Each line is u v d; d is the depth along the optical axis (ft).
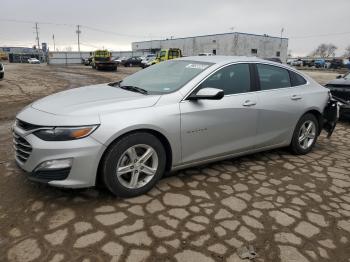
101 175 10.58
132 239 8.95
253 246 8.94
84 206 10.51
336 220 10.52
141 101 11.25
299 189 12.63
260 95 14.28
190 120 11.91
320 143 19.34
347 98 24.72
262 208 11.00
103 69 105.50
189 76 12.80
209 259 8.32
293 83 16.15
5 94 37.99
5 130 20.07
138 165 11.10
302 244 9.18
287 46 204.54
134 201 10.99
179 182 12.64
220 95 11.57
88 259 8.10
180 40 218.18
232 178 13.29
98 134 10.03
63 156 9.75
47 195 11.11
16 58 253.44
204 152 12.73
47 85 50.75
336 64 172.76
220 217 10.28
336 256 8.76
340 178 13.92
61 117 10.09
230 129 13.24
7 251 8.27
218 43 189.78
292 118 15.55
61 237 8.89
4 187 11.62
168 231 9.39
